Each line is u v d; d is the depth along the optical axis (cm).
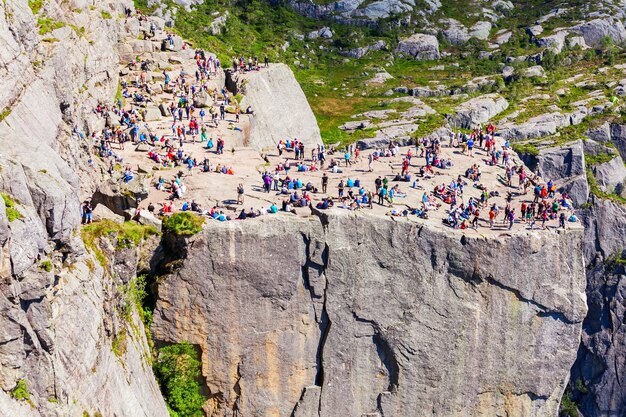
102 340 5044
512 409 7188
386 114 15212
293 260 6500
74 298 4769
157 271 6328
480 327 6944
